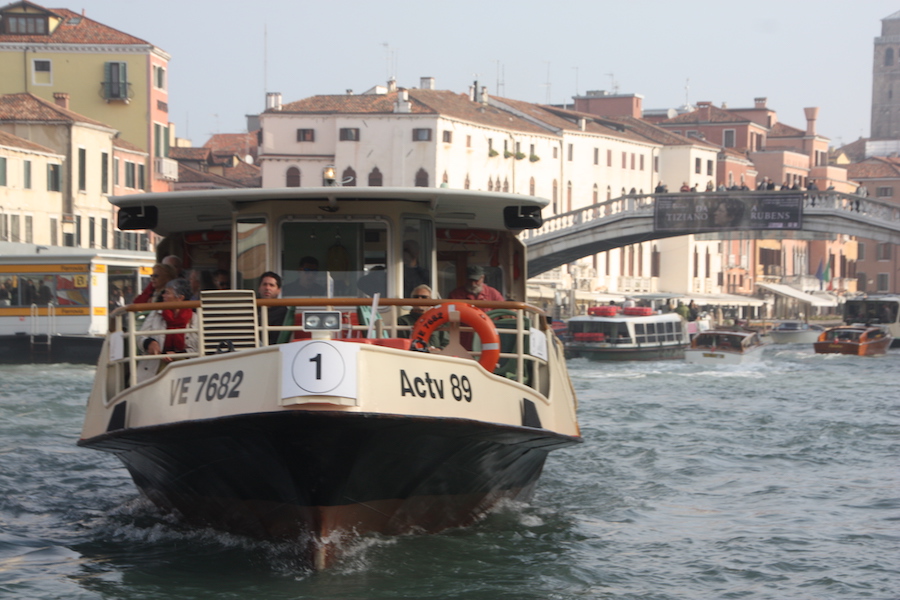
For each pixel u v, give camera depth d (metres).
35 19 70.00
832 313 125.25
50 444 19.95
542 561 11.43
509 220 13.41
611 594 10.56
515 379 12.53
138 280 44.16
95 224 63.09
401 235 12.17
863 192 62.28
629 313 53.78
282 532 10.93
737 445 21.03
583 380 40.62
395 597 10.16
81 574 10.86
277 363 9.80
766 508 14.77
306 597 10.07
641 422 25.14
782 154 118.56
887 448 20.81
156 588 10.36
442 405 10.38
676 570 11.43
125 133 69.88
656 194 63.25
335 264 12.12
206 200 12.20
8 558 11.46
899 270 135.75
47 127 60.50
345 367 9.72
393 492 10.96
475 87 90.25
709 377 42.47
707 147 105.62
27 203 57.75
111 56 69.56
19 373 37.09
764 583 11.05
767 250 120.50
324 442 9.94
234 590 10.28
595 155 93.75
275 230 12.09
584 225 64.81
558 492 15.66
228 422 9.96
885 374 44.97
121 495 15.01
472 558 11.34
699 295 99.62
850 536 13.09
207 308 10.55
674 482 16.72
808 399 32.28
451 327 11.18
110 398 11.77
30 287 42.12
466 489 11.73
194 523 12.15
